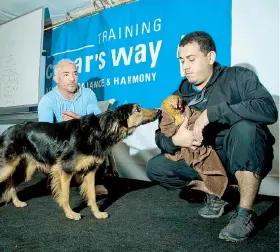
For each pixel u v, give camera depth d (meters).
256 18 2.91
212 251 1.73
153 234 2.01
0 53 5.25
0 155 2.81
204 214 2.36
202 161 1.98
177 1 3.42
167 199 2.92
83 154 2.53
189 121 2.00
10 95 5.01
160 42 3.54
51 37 4.75
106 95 4.07
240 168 1.86
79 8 4.33
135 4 3.76
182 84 2.41
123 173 3.92
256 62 2.92
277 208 2.55
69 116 3.00
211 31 3.20
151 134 3.59
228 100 2.08
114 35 3.96
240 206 1.90
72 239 1.96
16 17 4.93
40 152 2.73
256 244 1.81
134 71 3.78
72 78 3.22
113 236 2.00
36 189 3.50
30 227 2.21
